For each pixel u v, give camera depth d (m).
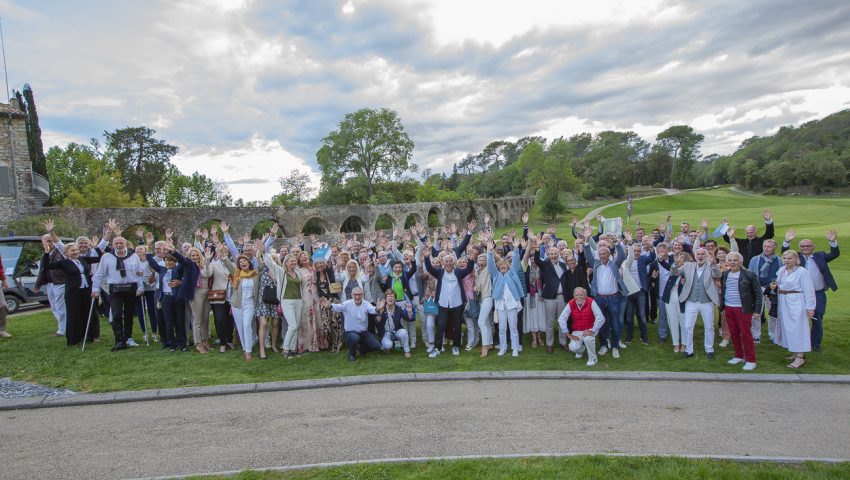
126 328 10.45
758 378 8.14
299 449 5.73
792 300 8.62
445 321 9.76
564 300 9.91
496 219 64.81
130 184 57.28
